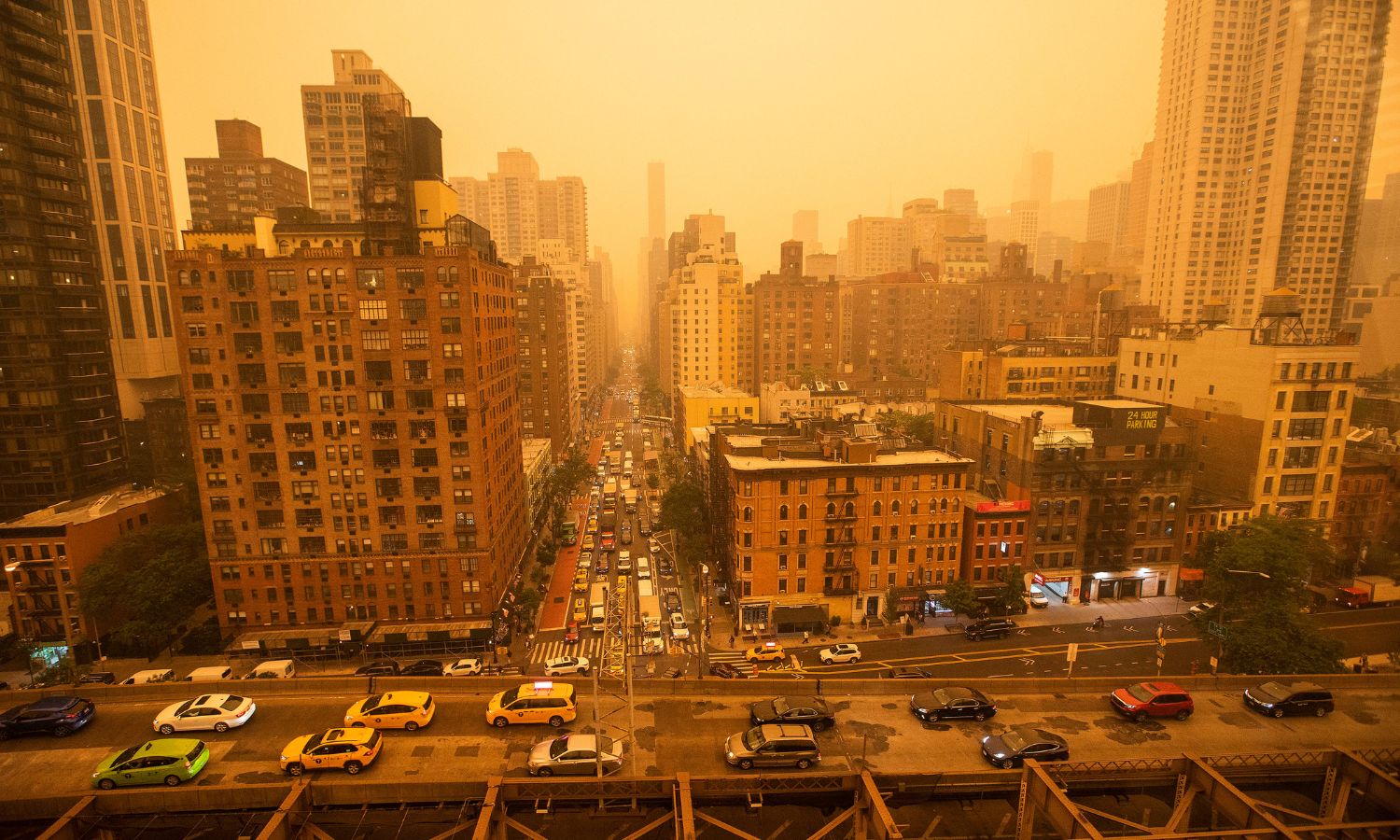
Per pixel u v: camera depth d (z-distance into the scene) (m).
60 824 29.66
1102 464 82.19
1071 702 42.47
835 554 77.88
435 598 74.44
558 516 113.94
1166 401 99.44
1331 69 137.12
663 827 33.91
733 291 192.25
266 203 179.88
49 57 96.50
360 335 70.19
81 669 67.88
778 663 70.00
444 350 70.75
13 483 94.56
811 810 37.19
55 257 97.19
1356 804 36.97
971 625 77.06
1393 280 116.00
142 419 129.00
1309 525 71.75
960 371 128.62
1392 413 104.00
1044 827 35.19
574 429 188.75
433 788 31.23
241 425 71.19
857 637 76.06
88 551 75.75
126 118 135.25
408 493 72.75
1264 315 88.25
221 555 73.19
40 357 93.62
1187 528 85.62
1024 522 81.81
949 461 78.38
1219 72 165.12
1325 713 41.16
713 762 35.50
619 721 39.72
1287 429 83.94
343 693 43.06
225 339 69.94
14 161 91.31
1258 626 58.75
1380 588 81.69
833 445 81.25
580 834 34.28
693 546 90.06
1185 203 174.38
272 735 38.50
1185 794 31.70
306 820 30.73
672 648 73.75
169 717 38.50
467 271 69.62
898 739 37.88
